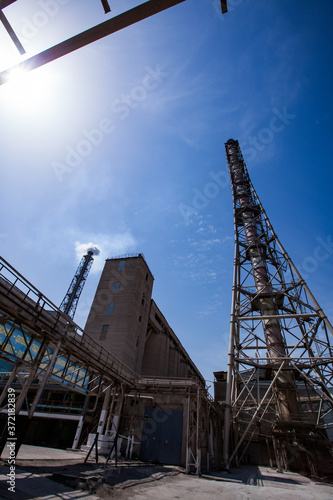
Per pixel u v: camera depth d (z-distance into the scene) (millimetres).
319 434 24969
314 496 12852
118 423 22859
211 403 25062
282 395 26359
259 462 37031
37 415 28578
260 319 29766
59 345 14852
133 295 47031
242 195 43156
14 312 12305
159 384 25422
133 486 11227
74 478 9922
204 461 24172
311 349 27828
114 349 40594
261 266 34219
